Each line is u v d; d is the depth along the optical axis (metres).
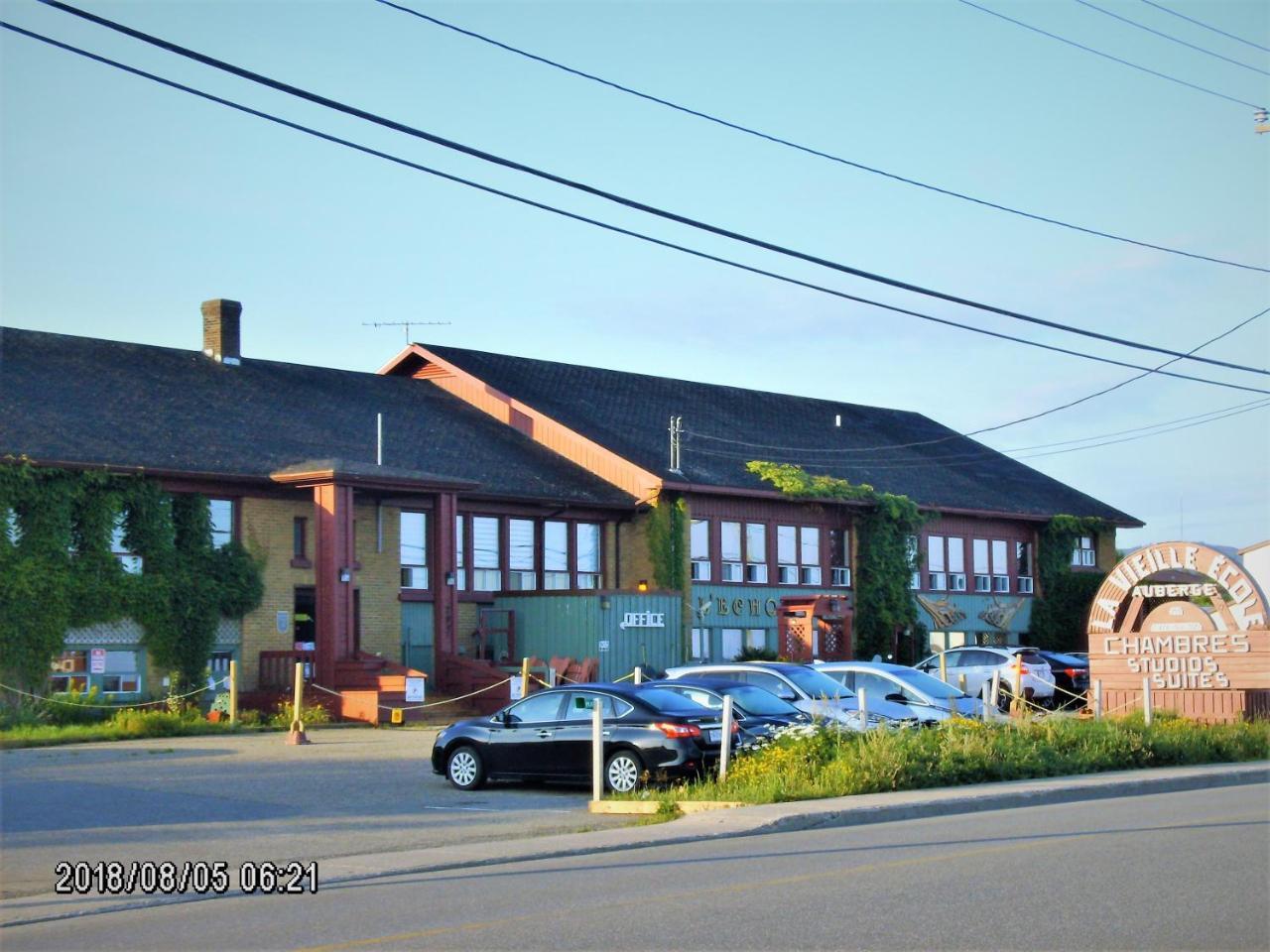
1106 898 11.70
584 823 18.11
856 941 10.23
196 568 36.44
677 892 12.52
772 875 13.31
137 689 35.22
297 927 11.52
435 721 35.12
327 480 36.09
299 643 38.53
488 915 11.69
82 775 23.20
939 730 24.03
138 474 35.47
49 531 33.91
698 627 46.53
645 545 46.03
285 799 20.59
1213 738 27.09
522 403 48.84
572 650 40.53
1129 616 32.56
